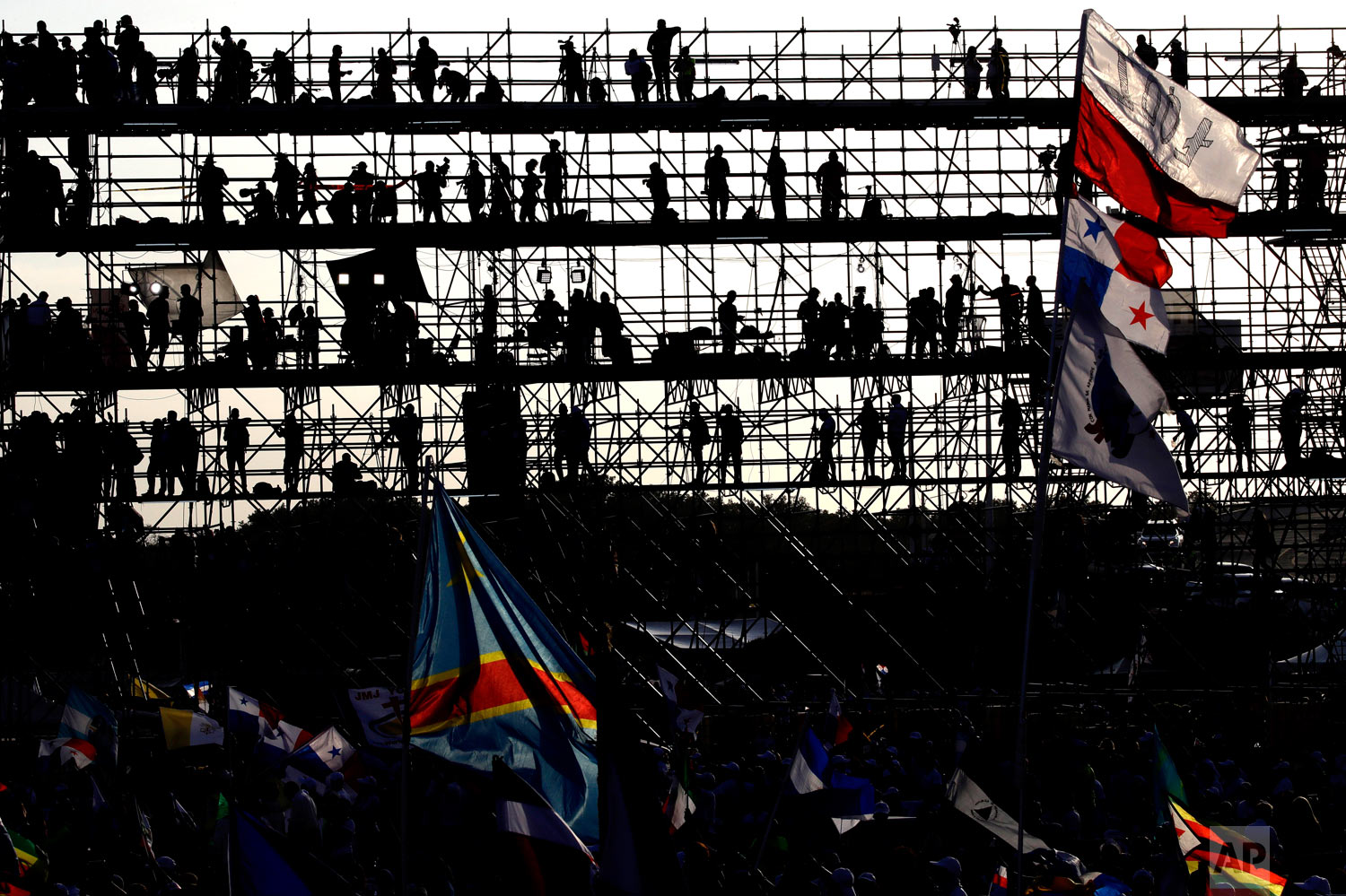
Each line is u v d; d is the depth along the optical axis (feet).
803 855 75.25
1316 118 162.50
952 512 161.79
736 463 155.22
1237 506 168.76
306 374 149.59
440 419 151.33
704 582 169.07
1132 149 67.51
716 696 156.46
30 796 99.66
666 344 159.02
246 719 95.66
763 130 161.48
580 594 145.28
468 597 57.77
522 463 149.89
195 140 157.28
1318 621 169.68
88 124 149.18
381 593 151.64
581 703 58.23
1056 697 149.38
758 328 162.71
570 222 152.97
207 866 69.41
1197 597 165.78
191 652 153.38
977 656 163.02
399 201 157.99
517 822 50.37
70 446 142.31
